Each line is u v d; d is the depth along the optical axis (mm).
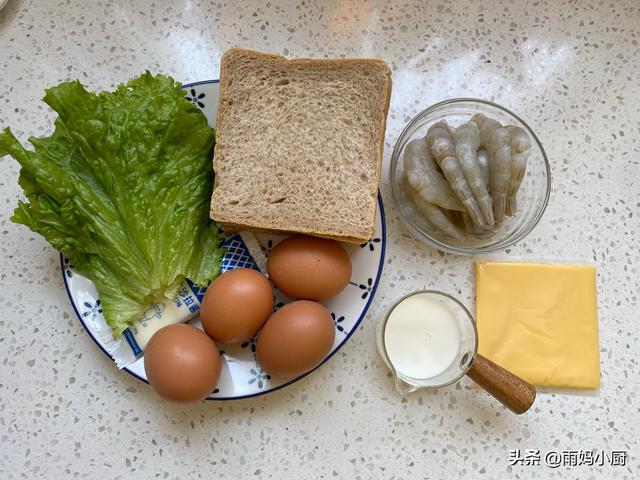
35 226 339
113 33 406
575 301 387
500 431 380
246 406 375
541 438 381
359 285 360
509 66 414
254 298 326
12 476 366
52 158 337
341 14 412
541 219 402
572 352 384
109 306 344
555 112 412
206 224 364
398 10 414
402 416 378
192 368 314
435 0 416
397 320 365
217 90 370
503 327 383
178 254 345
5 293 382
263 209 352
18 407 372
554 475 376
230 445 372
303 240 342
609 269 398
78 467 368
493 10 418
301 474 371
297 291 338
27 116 397
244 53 354
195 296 356
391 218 395
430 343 366
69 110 326
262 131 356
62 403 374
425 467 375
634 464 379
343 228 347
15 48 403
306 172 353
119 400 375
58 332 380
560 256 398
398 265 391
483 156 361
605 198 405
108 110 332
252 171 354
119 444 371
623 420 384
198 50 406
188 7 410
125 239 340
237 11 410
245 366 354
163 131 338
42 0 407
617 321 394
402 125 402
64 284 378
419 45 412
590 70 417
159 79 349
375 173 354
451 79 410
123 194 335
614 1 417
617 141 410
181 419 374
